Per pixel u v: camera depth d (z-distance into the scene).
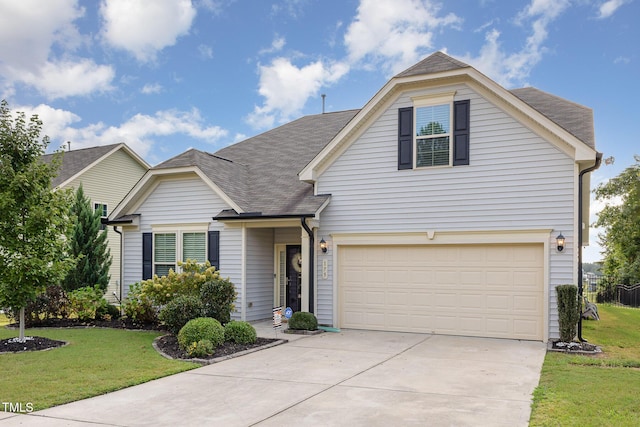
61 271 10.91
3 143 10.26
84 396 6.78
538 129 11.52
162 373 8.09
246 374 8.13
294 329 12.70
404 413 6.03
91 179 24.02
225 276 14.55
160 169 15.23
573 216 11.15
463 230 12.19
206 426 5.63
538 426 5.48
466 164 12.24
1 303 10.34
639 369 8.44
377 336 12.12
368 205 13.29
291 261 15.63
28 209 10.31
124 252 16.33
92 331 12.67
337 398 6.70
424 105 12.83
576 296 10.77
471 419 5.77
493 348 10.47
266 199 14.55
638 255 33.41
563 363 8.89
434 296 12.53
